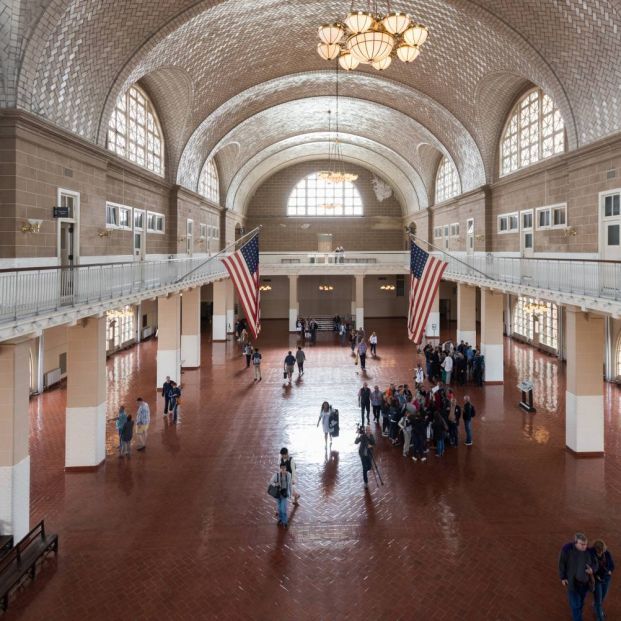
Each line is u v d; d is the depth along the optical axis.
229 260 13.16
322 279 41.75
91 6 11.07
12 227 9.98
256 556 8.42
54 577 7.89
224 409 16.86
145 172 17.52
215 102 21.14
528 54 14.71
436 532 9.13
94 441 11.92
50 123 10.84
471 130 21.98
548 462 12.27
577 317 12.49
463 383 19.92
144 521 9.59
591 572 6.50
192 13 13.93
